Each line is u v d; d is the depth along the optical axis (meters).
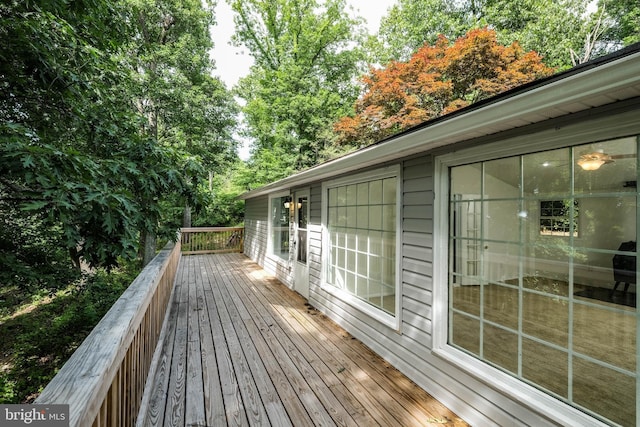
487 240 2.13
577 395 1.68
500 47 9.27
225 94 10.55
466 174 2.25
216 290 5.57
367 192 3.46
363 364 2.82
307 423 2.00
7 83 2.98
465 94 10.11
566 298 1.78
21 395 4.12
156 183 3.52
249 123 13.42
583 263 1.70
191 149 10.13
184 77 9.14
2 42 2.64
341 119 11.48
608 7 10.20
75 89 3.27
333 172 3.57
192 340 3.33
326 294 4.21
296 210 5.50
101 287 5.61
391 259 3.03
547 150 1.70
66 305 6.91
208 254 10.44
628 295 1.55
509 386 1.83
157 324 3.03
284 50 13.91
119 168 3.13
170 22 9.66
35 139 2.64
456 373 2.15
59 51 3.02
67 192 2.40
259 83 13.80
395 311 2.83
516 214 1.99
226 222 16.22
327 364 2.81
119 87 4.78
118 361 1.28
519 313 1.96
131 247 2.97
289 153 12.73
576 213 1.72
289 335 3.49
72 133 3.69
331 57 14.00
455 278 2.30
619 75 1.10
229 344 3.23
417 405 2.22
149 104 8.66
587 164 1.60
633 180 1.44
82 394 0.88
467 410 2.05
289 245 5.84
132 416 1.76
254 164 13.67
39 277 3.76
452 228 2.33
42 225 3.55
